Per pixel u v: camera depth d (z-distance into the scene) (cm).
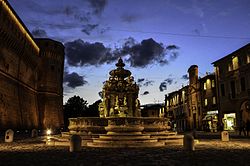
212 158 1016
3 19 4009
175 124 7212
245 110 3953
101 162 905
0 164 878
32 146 1686
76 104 9812
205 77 5375
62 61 7375
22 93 5128
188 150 1327
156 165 838
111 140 1573
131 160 957
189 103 6212
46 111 6431
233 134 3425
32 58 5816
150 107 9525
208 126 5119
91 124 1795
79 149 1302
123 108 2247
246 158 1019
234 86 4238
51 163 895
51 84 6706
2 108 3884
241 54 4059
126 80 2359
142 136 1639
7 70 4291
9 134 2227
